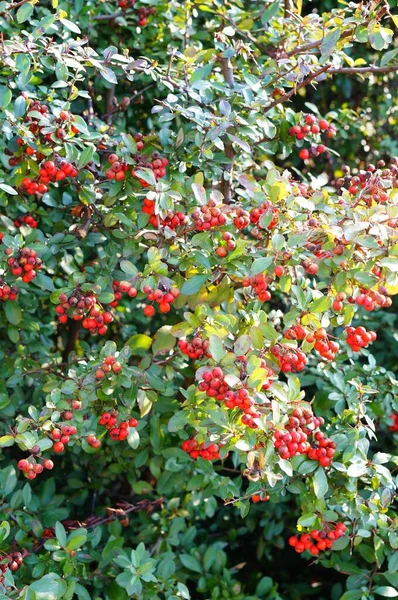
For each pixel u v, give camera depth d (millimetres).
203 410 2215
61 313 2453
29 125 2385
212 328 2131
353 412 2572
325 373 2771
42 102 2674
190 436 2771
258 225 2270
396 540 2473
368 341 2287
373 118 4422
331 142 4258
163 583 2752
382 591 2572
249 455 2025
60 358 3277
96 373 2346
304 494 2492
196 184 2227
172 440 2973
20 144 2445
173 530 2965
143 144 2480
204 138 2473
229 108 2428
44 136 2402
